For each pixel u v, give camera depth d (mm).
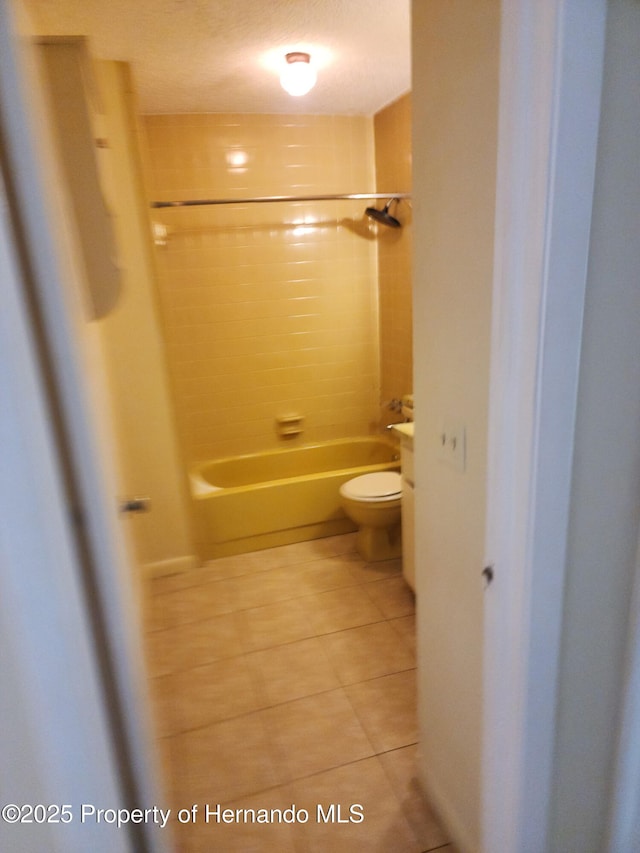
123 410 2633
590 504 924
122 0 1777
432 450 1267
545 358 811
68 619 707
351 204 3391
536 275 788
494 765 1084
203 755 1719
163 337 2621
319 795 1568
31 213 732
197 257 3225
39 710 699
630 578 993
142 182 2443
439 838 1428
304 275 3412
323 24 2004
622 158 778
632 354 875
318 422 3658
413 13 1089
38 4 1778
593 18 695
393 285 3332
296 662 2129
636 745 1041
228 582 2738
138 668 1019
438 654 1372
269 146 3182
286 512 3062
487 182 938
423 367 1257
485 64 896
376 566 2834
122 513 1267
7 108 688
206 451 3482
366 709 1879
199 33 2053
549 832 1106
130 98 2352
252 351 3434
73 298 875
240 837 1458
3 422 628
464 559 1187
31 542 663
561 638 977
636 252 828
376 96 2922
